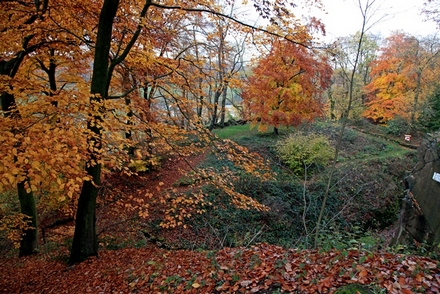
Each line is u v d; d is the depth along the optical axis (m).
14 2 6.71
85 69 10.26
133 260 7.40
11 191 12.06
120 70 10.40
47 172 4.50
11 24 6.78
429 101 24.39
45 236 11.88
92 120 5.35
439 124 24.06
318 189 14.52
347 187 15.25
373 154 20.30
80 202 7.13
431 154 9.33
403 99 24.27
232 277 4.55
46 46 7.98
